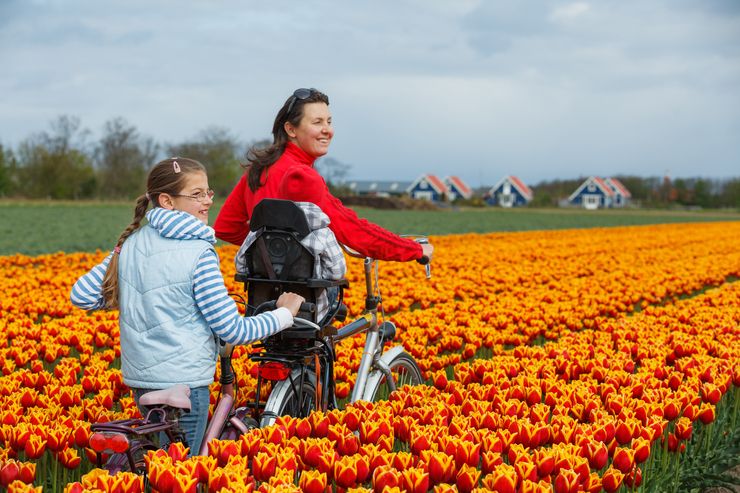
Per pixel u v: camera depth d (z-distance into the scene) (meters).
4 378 5.64
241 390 5.39
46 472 4.36
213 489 3.28
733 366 6.03
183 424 3.78
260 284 4.29
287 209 4.04
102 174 82.88
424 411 4.40
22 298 10.39
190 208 3.85
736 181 129.00
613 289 12.42
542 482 3.46
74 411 4.94
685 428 4.64
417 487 3.36
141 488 3.24
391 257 4.57
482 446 4.02
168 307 3.69
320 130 4.50
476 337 7.44
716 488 5.28
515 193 135.00
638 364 7.14
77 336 7.25
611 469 3.79
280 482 3.32
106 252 19.84
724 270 16.81
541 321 8.66
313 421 4.12
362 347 7.16
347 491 3.44
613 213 86.31
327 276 4.23
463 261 17.14
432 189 130.00
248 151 4.59
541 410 4.52
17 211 48.22
